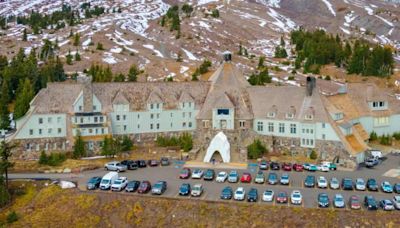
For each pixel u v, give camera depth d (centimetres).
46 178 9106
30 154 10944
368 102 12631
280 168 9775
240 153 10662
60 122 11269
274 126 11406
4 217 8100
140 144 11988
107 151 10644
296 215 7188
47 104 11344
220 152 10475
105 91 11988
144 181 8475
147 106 12038
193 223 7394
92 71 17888
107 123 11481
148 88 12400
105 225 7625
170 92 12494
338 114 11069
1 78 17312
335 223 7006
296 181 8812
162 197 7862
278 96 11725
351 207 7238
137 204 7800
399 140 12731
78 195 8194
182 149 11469
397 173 9438
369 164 9981
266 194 7700
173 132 12288
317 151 10681
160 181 8538
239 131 11294
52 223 7812
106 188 8381
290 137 11144
